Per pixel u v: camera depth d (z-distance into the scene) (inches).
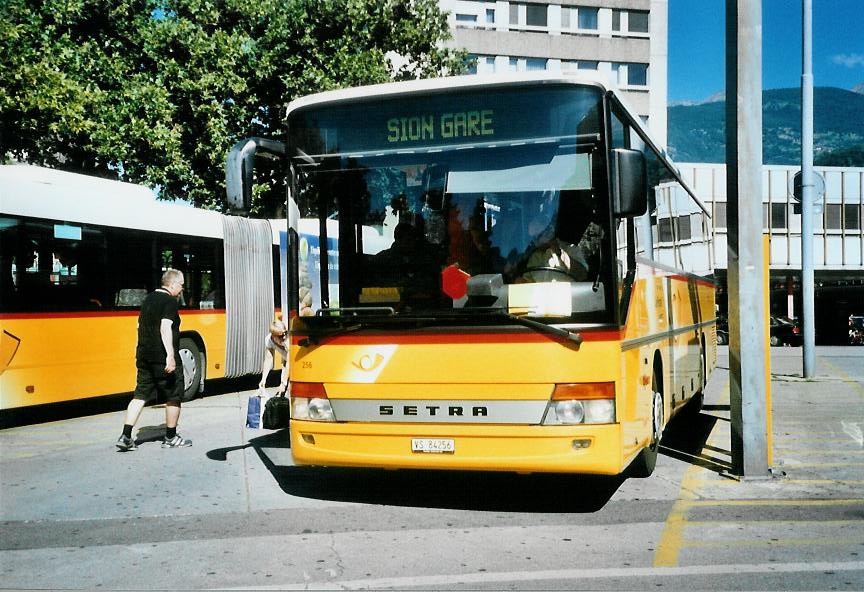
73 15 934.4
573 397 244.1
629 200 245.1
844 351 1301.7
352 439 261.3
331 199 270.7
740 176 314.8
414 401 254.5
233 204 263.3
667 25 2353.6
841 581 198.5
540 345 245.8
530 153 256.8
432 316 253.9
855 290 1617.9
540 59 2293.3
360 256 265.1
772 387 673.0
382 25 1026.1
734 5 314.5
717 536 239.0
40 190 462.6
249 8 944.9
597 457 242.5
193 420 482.9
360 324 261.0
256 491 301.6
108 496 294.4
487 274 253.3
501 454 247.0
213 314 595.5
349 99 273.0
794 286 2252.7
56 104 751.1
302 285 270.8
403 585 197.5
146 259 534.6
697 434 437.4
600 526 250.5
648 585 195.9
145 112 881.5
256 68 927.7
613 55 2324.1
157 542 237.0
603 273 247.3
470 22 2252.7
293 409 271.6
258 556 222.4
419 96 266.2
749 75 314.0
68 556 224.1
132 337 516.1
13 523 259.1
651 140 345.1
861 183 2103.8
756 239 315.3
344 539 238.4
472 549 227.0
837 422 474.3
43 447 394.0
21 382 442.6
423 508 275.1
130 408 382.0
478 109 261.7
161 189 918.4
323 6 964.6
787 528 247.1
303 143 275.7
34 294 453.1
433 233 259.6
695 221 487.8
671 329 371.2
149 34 909.2
